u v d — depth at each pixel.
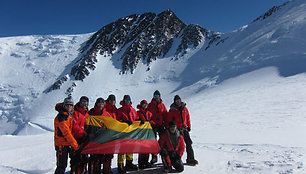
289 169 3.71
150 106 5.53
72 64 104.50
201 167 4.45
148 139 4.45
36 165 5.46
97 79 90.12
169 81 77.31
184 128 4.79
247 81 35.53
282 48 47.12
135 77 88.25
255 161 4.46
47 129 54.06
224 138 8.34
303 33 49.00
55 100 79.31
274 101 17.50
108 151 3.96
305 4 65.38
